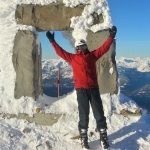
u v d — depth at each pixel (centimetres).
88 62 300
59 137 347
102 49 300
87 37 403
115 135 339
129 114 377
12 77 404
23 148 322
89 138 335
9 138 338
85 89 301
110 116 373
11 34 409
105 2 412
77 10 407
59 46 304
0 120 381
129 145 317
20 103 393
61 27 409
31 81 399
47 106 396
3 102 395
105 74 399
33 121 382
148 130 354
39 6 408
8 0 420
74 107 391
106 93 397
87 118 305
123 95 417
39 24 409
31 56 400
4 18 416
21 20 411
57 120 380
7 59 408
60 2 407
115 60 401
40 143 331
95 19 407
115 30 294
